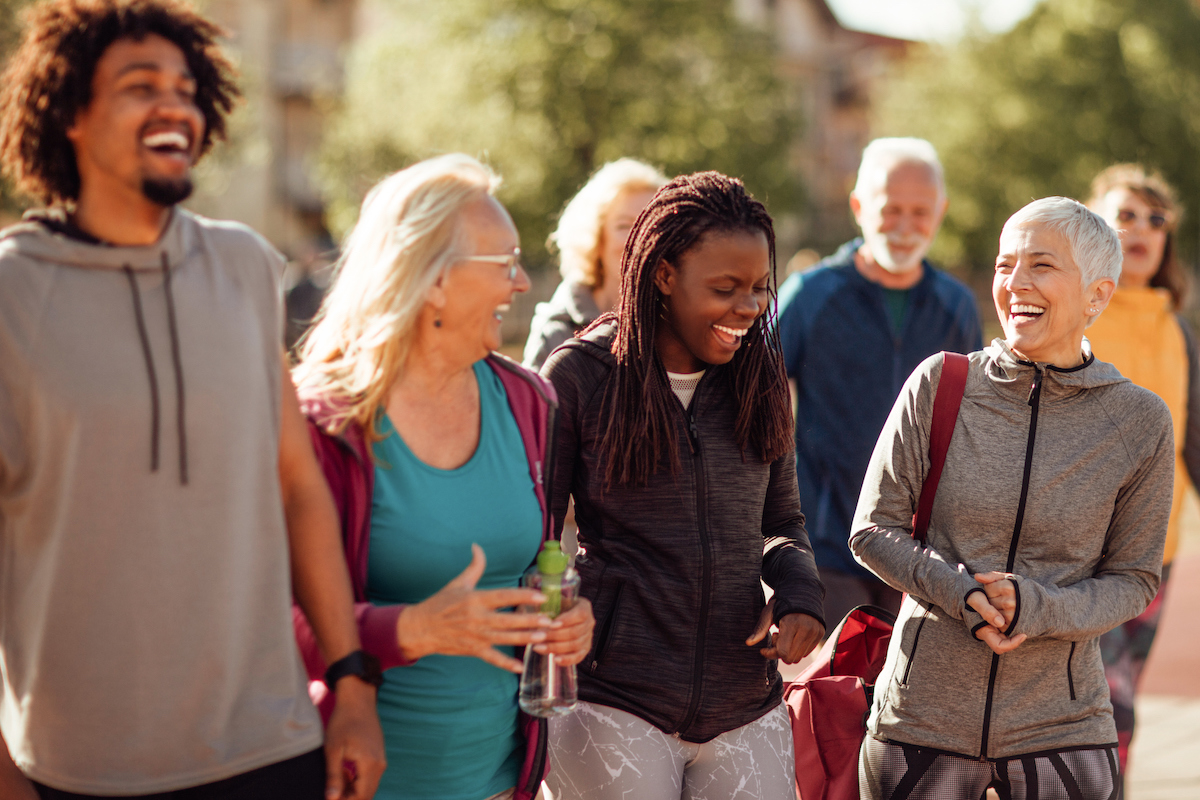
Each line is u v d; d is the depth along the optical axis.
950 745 2.48
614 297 3.89
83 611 1.71
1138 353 3.86
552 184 22.59
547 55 22.97
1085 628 2.36
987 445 2.48
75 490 1.68
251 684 1.83
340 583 1.98
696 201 2.38
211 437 1.76
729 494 2.46
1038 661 2.44
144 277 1.74
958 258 28.59
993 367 2.52
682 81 23.88
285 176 30.91
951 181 28.12
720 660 2.42
